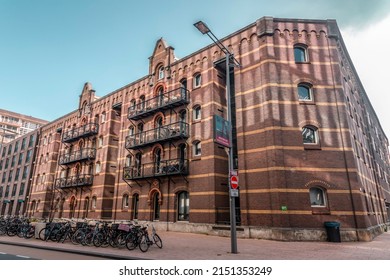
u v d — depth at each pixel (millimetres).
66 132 32219
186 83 21078
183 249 10672
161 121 22062
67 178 30125
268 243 12523
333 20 17281
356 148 17203
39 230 14328
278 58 16516
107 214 25078
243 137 16422
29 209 35469
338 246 11586
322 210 13938
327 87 16094
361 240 13328
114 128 27500
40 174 36375
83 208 27203
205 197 17156
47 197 32969
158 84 22859
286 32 17109
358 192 14078
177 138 19547
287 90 15930
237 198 17969
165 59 23016
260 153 15461
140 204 21047
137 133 22625
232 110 19656
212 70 19219
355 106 20953
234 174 10602
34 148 39719
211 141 17828
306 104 15734
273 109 15445
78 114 32625
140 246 10234
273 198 14242
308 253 9805
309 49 16781
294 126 15289
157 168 20469
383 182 28766
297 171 14523
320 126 15328
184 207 18531
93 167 28078
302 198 14078
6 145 49344
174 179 19234
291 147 14898
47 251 10938
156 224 19219
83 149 29312
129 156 23734
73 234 13273
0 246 12461
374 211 18859
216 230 15953
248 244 12156
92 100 31656
